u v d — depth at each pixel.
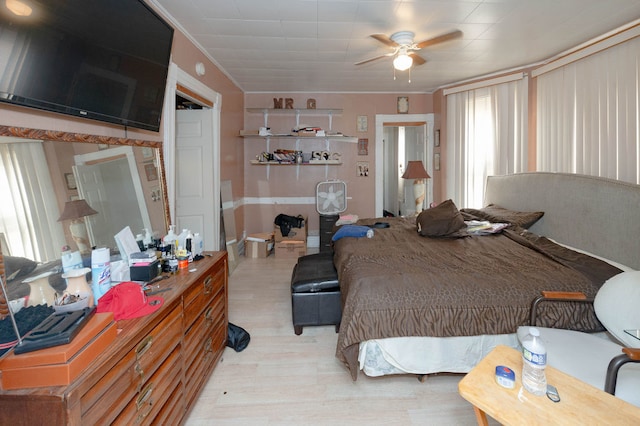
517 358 1.31
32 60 1.16
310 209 5.28
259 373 2.01
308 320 2.46
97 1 1.41
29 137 1.21
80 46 1.36
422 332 1.73
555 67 3.12
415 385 1.89
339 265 2.38
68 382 0.81
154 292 1.39
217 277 2.02
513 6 2.37
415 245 2.54
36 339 0.83
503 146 3.85
